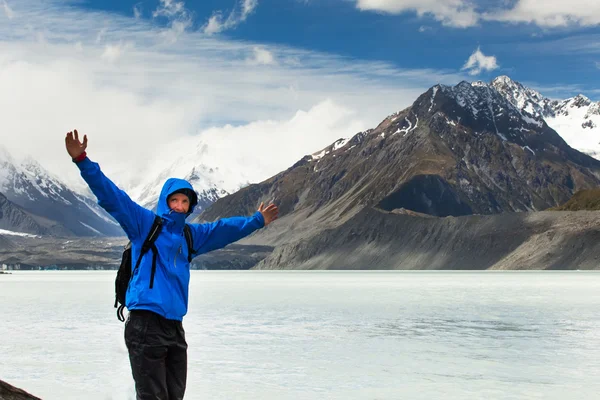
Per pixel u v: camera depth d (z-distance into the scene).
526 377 22.28
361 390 20.27
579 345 30.08
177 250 8.55
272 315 46.47
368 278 139.62
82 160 8.02
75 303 60.00
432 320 42.44
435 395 19.53
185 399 19.12
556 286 88.81
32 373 23.06
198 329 37.19
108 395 19.44
